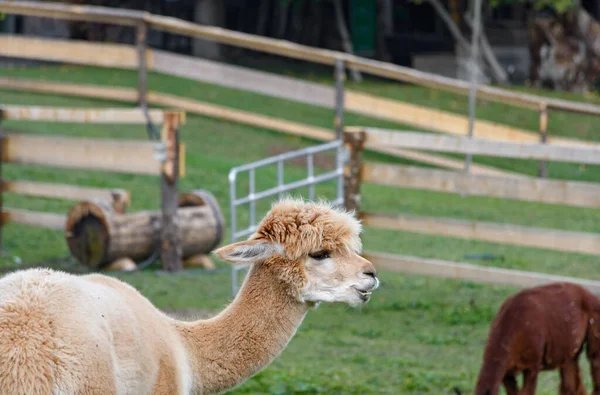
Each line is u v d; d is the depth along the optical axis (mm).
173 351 6719
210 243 19016
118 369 6055
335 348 13953
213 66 32594
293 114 35562
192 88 37438
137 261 18547
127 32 42781
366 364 13062
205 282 17516
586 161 14250
